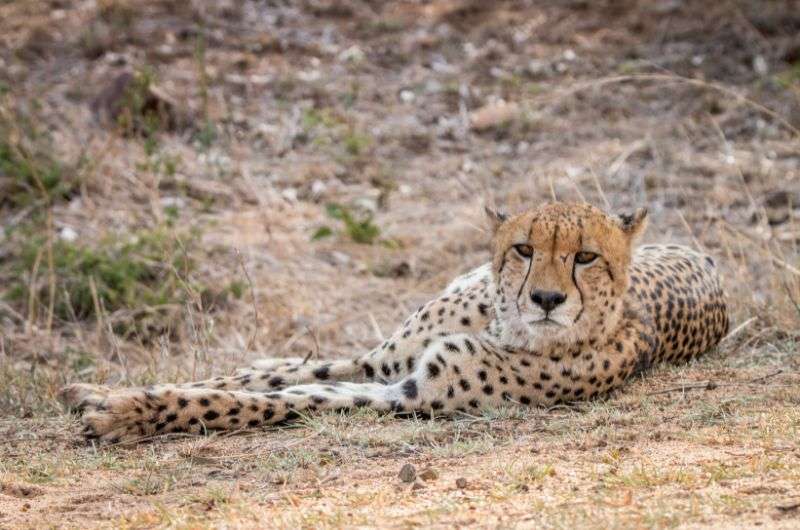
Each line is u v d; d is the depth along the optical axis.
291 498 6.22
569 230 7.90
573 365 8.23
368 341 11.84
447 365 8.14
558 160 16.67
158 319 12.02
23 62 18.89
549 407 8.24
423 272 13.69
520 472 6.53
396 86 19.16
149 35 20.09
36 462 7.30
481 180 16.12
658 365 9.11
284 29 20.80
